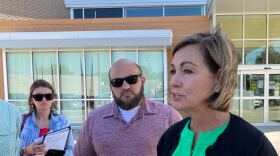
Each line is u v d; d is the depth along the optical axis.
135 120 2.44
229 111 1.35
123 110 2.46
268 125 11.33
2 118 2.50
